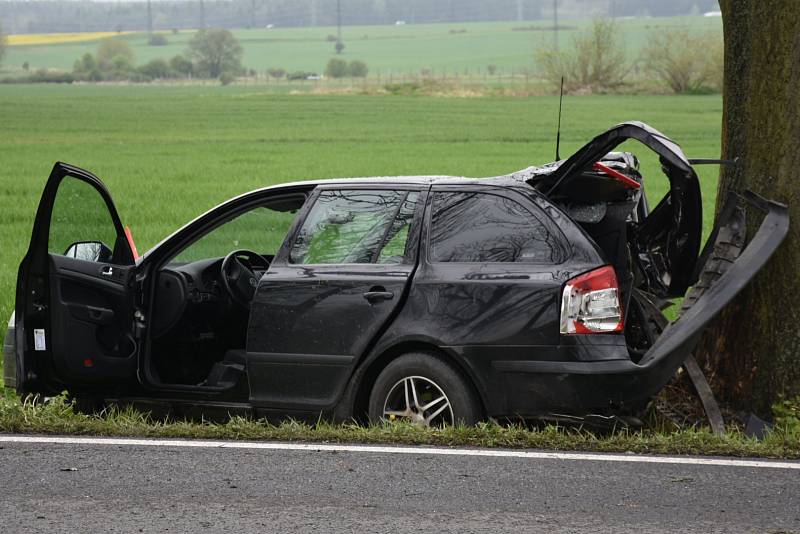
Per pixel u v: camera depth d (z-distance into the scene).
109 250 14.34
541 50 199.88
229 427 12.55
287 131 114.75
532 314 11.92
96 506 9.86
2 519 9.49
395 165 71.06
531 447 11.81
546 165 14.23
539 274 12.06
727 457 11.45
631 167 14.41
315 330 12.81
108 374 13.80
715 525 9.22
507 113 143.88
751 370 13.97
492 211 12.61
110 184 59.50
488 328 12.05
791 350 13.55
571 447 11.78
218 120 136.00
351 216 13.23
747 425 13.58
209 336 14.95
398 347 12.68
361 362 12.68
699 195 12.02
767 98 13.80
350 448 11.82
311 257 13.20
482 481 10.55
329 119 136.25
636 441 11.76
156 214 44.34
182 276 14.52
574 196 13.07
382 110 155.38
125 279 14.08
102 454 11.73
